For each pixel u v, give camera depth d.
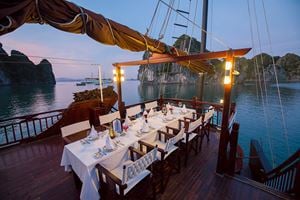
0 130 12.66
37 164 3.04
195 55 2.89
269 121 13.83
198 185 2.40
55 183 2.49
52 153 3.49
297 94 20.92
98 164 1.93
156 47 2.67
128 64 4.53
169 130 3.33
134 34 2.21
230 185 2.39
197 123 3.15
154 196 2.08
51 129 4.42
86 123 3.00
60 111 4.89
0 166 2.98
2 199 2.19
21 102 24.20
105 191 2.01
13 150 3.63
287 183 2.30
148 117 3.70
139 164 1.77
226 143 2.56
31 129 12.71
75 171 2.14
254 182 2.43
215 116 5.14
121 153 2.25
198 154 3.36
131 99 29.34
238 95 25.03
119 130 2.72
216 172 2.69
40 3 1.17
